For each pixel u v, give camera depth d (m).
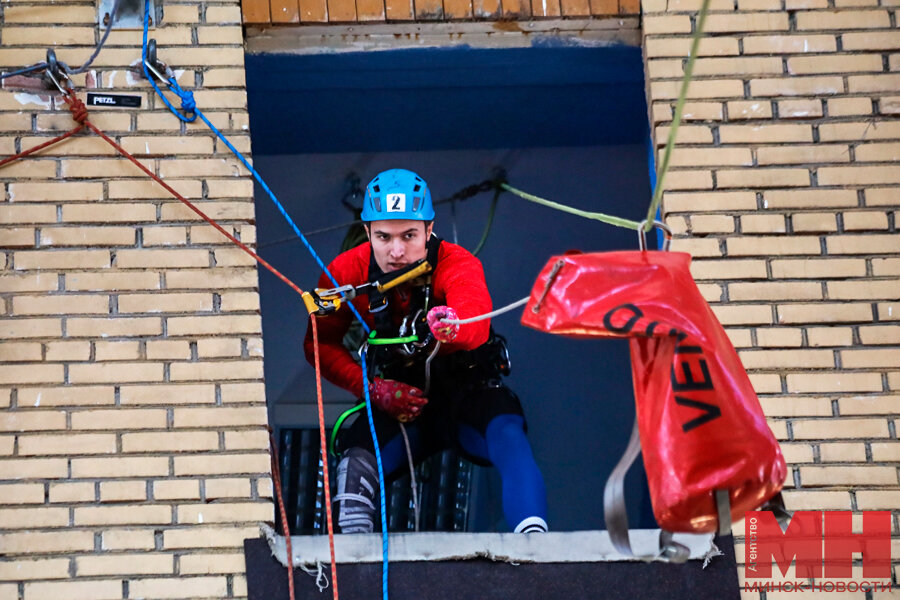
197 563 17.17
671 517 13.92
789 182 19.28
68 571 17.08
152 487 17.48
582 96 22.27
